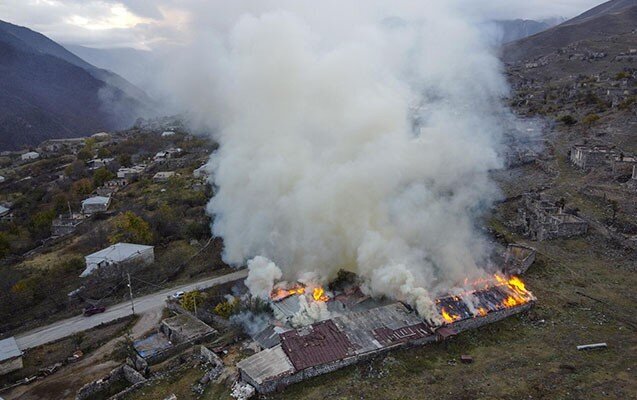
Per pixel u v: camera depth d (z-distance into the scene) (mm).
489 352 35312
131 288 54500
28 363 41250
